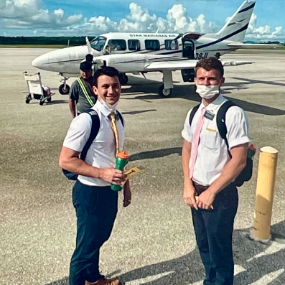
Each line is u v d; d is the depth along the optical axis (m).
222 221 2.14
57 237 3.26
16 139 6.65
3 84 15.26
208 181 2.14
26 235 3.29
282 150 6.10
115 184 2.02
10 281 2.62
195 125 2.18
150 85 15.51
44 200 4.07
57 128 7.52
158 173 4.99
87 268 2.32
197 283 2.62
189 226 3.50
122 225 3.50
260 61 35.03
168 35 13.75
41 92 10.25
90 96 4.00
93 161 2.11
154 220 3.62
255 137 6.97
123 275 2.72
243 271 2.76
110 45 12.46
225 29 16.66
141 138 6.83
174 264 2.86
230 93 13.38
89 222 2.18
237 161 1.97
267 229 3.19
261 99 11.89
